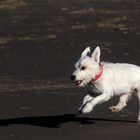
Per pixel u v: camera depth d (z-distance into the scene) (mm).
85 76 12539
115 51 23578
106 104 14828
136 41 25531
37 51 24969
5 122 13359
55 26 31375
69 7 38750
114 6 37438
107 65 12938
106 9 36312
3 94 16922
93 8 37188
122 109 14305
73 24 31516
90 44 25672
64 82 18531
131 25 29734
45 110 14617
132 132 11914
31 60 23203
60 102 15516
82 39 26828
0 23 33719
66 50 24781
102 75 12625
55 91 16984
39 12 37219
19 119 13641
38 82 18812
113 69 12836
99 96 12578
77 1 41375
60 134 11938
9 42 27500
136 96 14344
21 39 28094
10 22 33875
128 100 14312
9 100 16062
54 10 37719
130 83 13016
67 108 14773
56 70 20984
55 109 14703
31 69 21422
